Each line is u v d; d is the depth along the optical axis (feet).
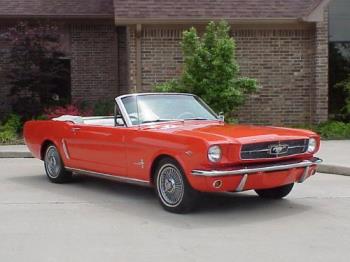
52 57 60.85
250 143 23.38
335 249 19.44
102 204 27.17
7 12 63.87
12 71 59.36
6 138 52.21
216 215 24.59
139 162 26.16
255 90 52.42
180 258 18.47
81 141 30.14
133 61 54.03
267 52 55.16
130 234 21.52
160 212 25.27
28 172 38.17
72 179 33.99
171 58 54.39
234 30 54.80
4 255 18.93
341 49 56.39
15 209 26.08
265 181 23.85
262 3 55.31
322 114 54.80
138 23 52.75
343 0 56.08
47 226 22.82
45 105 61.82
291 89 55.62
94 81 66.44
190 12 53.62
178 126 26.91
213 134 23.97
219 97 49.83
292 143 24.93
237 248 19.54
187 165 23.52
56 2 66.90
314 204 26.91
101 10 65.51
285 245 19.92
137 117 27.86
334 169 36.47
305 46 55.47
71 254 18.99
